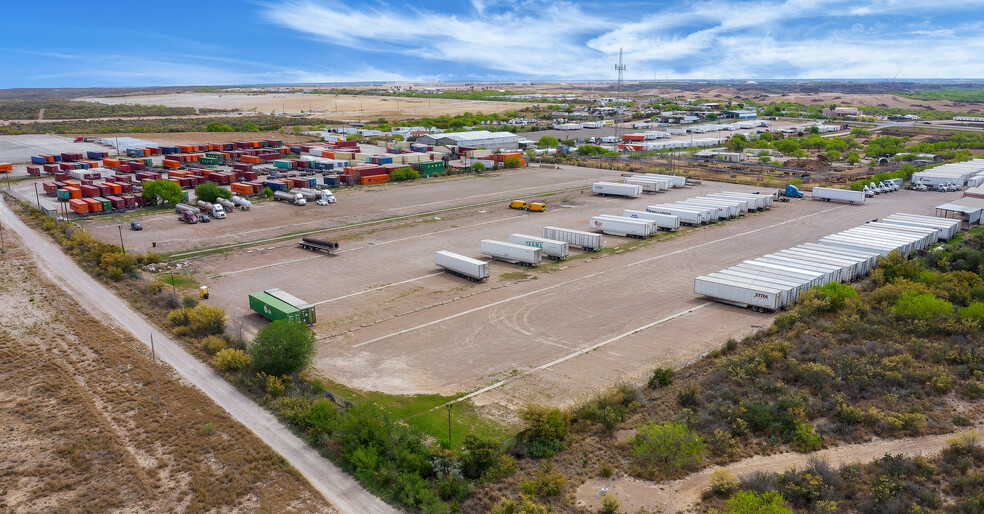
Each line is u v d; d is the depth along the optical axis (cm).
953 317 6456
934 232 10125
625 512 3738
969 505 3544
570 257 9644
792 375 5344
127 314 7000
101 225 11344
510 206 13288
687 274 8712
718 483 3891
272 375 5506
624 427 4728
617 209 13025
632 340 6456
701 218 11656
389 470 4166
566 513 3744
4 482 4075
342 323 6975
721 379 5366
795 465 4166
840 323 6488
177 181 14575
